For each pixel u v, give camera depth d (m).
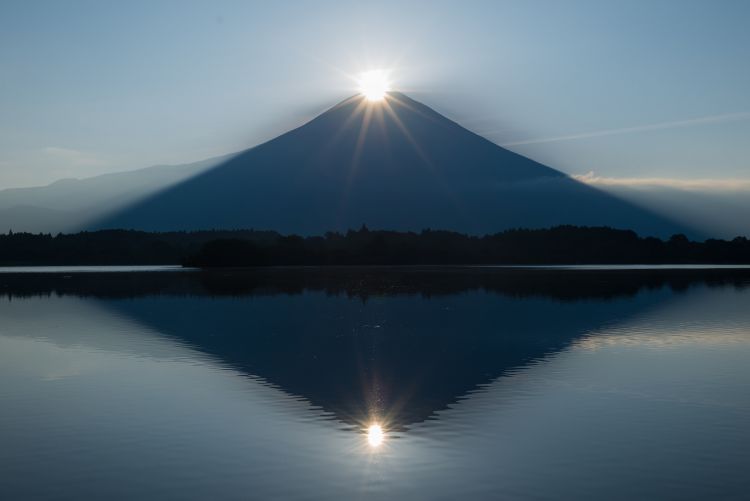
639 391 23.94
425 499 14.84
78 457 17.39
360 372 27.56
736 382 25.28
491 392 23.97
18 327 41.25
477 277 92.06
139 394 23.88
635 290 68.19
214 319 44.88
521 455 17.42
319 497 14.96
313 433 19.34
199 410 21.75
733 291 66.81
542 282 81.06
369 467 16.64
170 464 16.91
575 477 15.98
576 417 20.72
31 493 15.28
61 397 23.41
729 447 17.91
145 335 37.66
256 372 27.59
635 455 17.36
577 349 32.66
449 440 18.67
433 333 38.03
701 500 14.74
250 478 16.02
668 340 35.16
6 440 18.73
